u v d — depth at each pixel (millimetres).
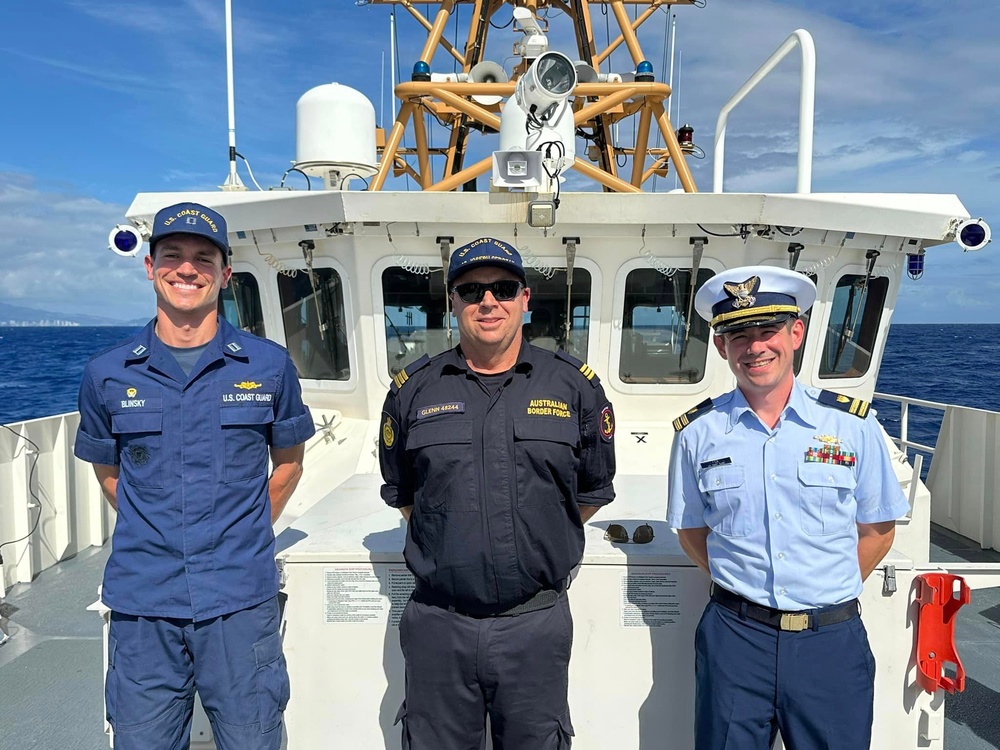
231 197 3451
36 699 3594
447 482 2025
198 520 2051
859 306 3789
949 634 2355
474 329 2076
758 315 2014
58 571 5293
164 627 2051
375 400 3746
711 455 2148
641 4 5246
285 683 2197
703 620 2207
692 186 4129
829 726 2006
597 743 2506
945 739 3244
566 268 3490
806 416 2100
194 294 2086
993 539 5543
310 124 3793
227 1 3812
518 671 2049
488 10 4695
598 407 2182
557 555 2057
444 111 4590
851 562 2057
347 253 3512
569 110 3010
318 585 2488
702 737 2156
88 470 5840
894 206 3373
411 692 2145
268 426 2258
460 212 3215
